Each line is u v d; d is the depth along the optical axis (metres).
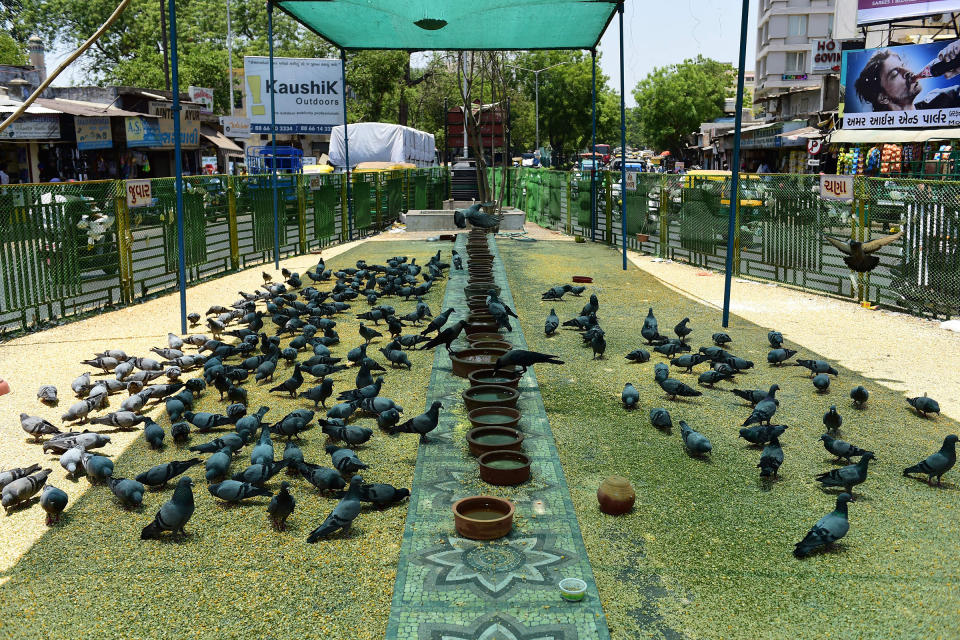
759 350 11.35
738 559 5.40
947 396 9.16
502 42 21.02
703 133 79.81
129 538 5.80
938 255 13.19
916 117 31.02
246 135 39.12
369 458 7.27
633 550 5.52
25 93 34.09
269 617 4.71
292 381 9.08
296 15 17.88
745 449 7.53
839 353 11.16
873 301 14.78
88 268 13.88
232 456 7.34
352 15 17.80
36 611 4.82
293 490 6.70
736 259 18.33
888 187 14.08
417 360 10.71
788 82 68.44
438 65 45.75
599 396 9.19
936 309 13.31
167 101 37.00
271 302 14.53
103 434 8.00
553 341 11.84
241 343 10.94
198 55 55.19
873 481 6.77
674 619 4.66
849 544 5.62
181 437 7.73
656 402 8.98
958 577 5.12
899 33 37.12
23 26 63.53
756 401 8.55
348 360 10.59
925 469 6.62
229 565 5.36
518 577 5.02
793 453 7.42
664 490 6.55
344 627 4.58
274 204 19.75
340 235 26.25
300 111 34.66
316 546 5.61
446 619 4.55
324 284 17.36
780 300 15.32
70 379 10.00
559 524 5.81
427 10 16.92
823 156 38.06
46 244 12.82
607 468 7.04
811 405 8.85
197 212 17.66
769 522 5.98
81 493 6.67
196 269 18.53
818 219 15.64
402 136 42.31
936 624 4.57
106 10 63.31
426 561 5.25
